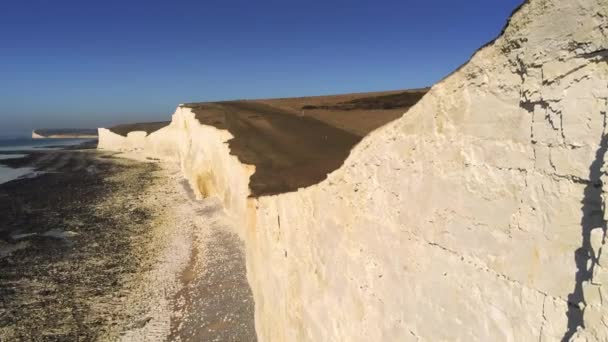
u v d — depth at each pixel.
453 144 6.07
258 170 25.17
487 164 5.48
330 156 29.09
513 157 5.10
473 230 5.68
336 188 9.43
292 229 12.02
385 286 7.70
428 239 6.57
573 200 4.34
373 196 8.09
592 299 3.88
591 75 4.21
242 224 25.61
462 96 5.94
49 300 19.77
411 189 6.98
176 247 26.52
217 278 20.77
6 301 19.67
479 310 5.54
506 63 5.23
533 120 4.84
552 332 4.48
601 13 4.06
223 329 16.42
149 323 17.38
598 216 4.06
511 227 5.08
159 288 20.56
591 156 4.17
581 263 4.21
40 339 16.50
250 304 17.83
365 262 8.34
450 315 6.07
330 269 9.78
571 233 4.35
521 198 4.96
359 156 8.56
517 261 4.98
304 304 11.16
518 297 4.95
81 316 18.23
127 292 20.41
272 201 13.89
